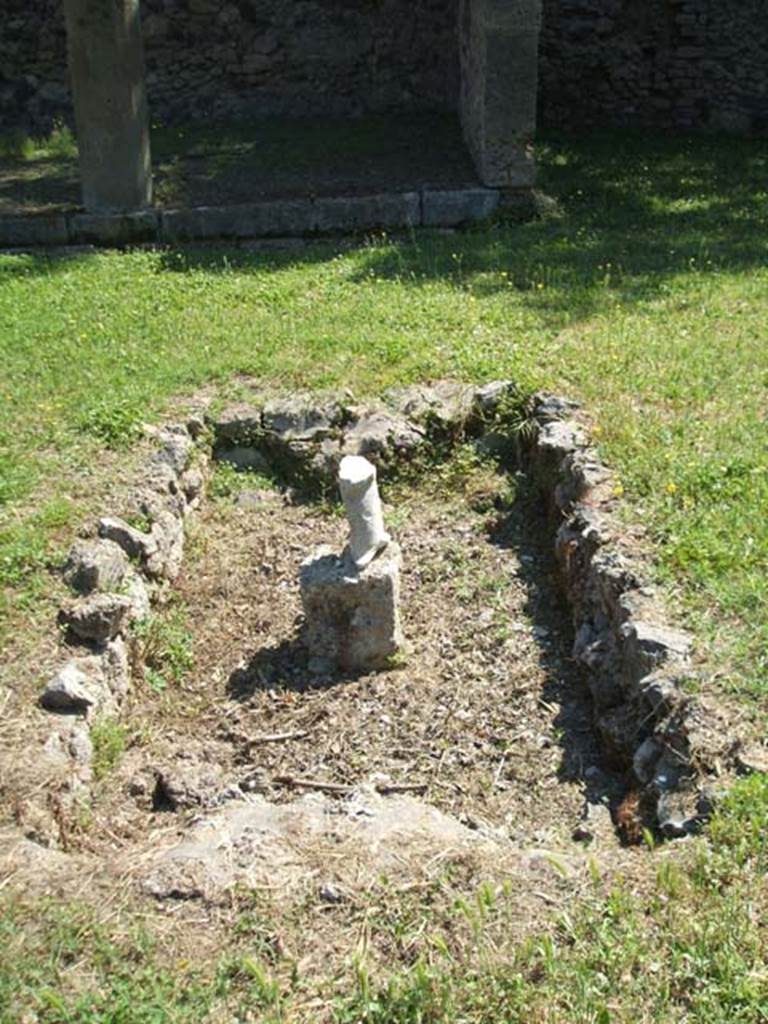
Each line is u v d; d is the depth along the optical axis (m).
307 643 5.30
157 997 3.16
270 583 5.99
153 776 4.54
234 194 10.63
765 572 4.81
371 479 5.18
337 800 4.32
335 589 5.14
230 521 6.52
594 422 6.34
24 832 3.88
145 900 3.51
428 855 3.63
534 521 6.28
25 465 6.15
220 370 7.29
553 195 10.88
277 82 13.34
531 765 4.63
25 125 13.36
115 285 8.88
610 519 5.38
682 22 13.04
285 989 3.20
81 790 4.24
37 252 9.95
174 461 6.34
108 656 4.89
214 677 5.32
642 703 4.30
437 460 6.79
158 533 5.79
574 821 4.28
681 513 5.31
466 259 9.12
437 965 3.23
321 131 12.74
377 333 7.70
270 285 8.70
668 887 3.40
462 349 7.36
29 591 5.14
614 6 13.03
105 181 10.05
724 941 3.20
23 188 11.26
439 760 4.70
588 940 3.27
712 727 4.00
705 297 8.08
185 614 5.71
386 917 3.40
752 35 13.02
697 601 4.67
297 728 4.94
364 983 3.13
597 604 5.07
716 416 6.30
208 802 4.42
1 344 7.68
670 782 3.96
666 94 13.34
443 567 6.01
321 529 6.45
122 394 6.90
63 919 3.43
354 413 6.87
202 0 13.01
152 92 13.29
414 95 13.36
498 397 6.84
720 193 10.94
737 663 4.29
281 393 7.08
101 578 5.21
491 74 9.84
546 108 13.40
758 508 5.26
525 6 9.64
